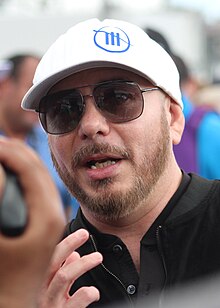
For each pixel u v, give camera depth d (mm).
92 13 12898
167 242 2062
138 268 2094
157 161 2080
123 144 2033
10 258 954
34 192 981
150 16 13125
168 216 2090
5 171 989
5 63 4535
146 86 2088
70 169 2104
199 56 13445
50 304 1862
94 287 1939
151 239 2082
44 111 2127
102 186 2043
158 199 2094
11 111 4410
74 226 2211
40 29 12461
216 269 2010
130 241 2107
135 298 2055
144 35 2182
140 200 2051
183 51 12969
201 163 3873
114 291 2074
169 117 2166
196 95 6031
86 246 2143
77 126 2062
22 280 959
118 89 2049
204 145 3850
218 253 2023
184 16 13000
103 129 2023
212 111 3959
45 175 996
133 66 2045
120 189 2029
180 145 3879
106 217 2066
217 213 2070
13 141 1030
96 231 2137
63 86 2096
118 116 2031
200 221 2070
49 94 2117
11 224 959
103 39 2090
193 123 3887
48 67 2107
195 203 2104
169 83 2139
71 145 2086
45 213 972
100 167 2049
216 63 18469
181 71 4484
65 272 1865
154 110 2088
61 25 12430
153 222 2086
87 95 2059
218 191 2127
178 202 2111
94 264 1892
